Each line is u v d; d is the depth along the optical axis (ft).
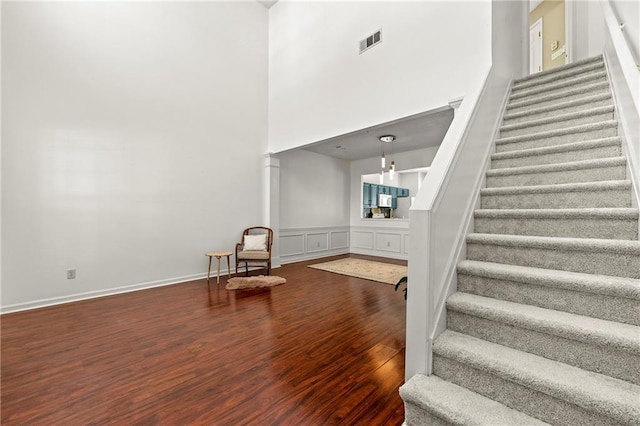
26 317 9.62
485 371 4.04
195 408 5.26
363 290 13.05
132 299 11.61
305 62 15.60
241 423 4.89
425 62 10.32
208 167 15.30
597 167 6.09
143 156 13.09
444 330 5.01
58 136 10.99
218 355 7.21
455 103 9.41
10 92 10.05
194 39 14.89
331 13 14.15
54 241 10.91
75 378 6.20
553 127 7.99
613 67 7.28
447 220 5.28
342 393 5.71
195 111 14.84
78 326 8.93
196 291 12.81
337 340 8.07
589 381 3.52
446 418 3.82
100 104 11.95
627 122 5.72
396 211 29.22
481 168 7.36
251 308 10.66
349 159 23.65
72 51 11.32
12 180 10.09
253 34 17.38
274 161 17.83
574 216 5.39
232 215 16.30
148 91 13.28
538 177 6.90
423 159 19.57
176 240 14.14
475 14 9.06
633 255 4.32
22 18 10.30
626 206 5.39
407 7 10.95
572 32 14.08
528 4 12.96
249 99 17.07
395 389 5.86
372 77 12.16
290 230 19.75
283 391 5.77
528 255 5.30
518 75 11.82
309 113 15.25
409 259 4.72
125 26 12.67
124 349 7.50
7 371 6.46
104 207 12.03
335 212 23.02
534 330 4.17
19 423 4.88
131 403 5.40
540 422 3.61
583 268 4.75
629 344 3.45
